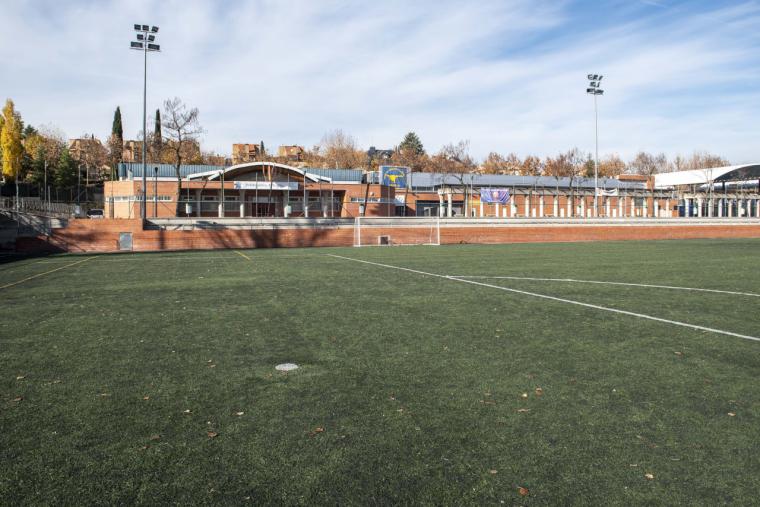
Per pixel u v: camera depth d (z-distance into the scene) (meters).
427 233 44.12
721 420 4.95
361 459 4.18
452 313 10.66
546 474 3.94
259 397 5.64
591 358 7.14
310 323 9.70
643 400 5.49
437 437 4.59
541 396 5.62
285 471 3.99
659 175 76.56
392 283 15.86
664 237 53.06
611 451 4.31
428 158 112.00
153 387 6.01
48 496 3.68
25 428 4.84
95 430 4.78
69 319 10.30
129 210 47.97
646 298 12.55
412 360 7.09
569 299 12.45
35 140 94.44
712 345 7.86
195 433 4.70
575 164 97.19
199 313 10.87
